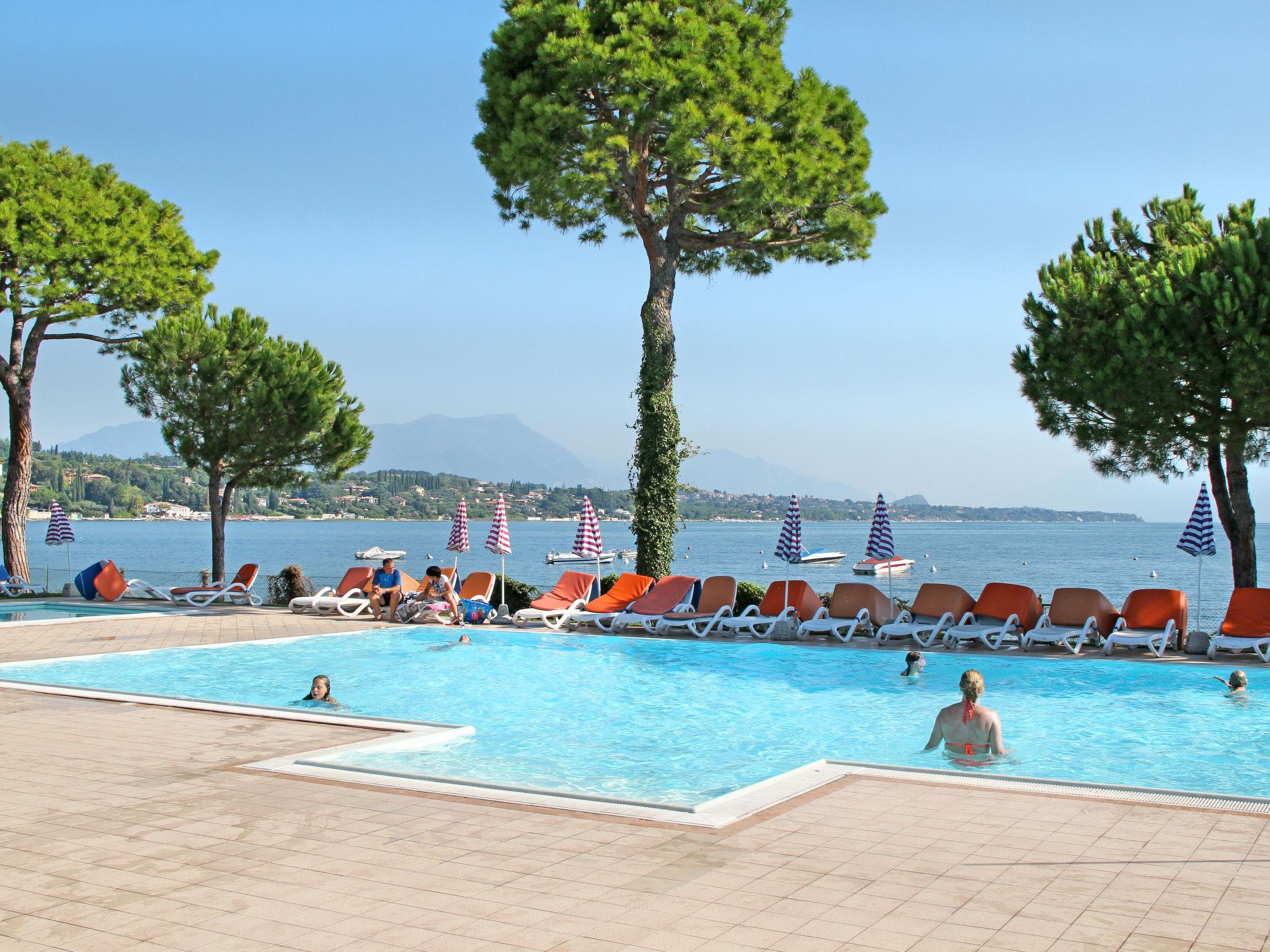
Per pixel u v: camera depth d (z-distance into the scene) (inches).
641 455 764.0
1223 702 431.5
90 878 176.1
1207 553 584.4
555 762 330.6
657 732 385.4
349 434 1024.9
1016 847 195.8
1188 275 558.9
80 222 924.6
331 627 678.5
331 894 167.8
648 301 773.9
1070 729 386.0
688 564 3400.6
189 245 1034.7
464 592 758.5
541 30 713.6
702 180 760.3
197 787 245.9
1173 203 650.2
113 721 338.6
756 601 721.0
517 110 715.4
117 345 997.8
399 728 332.5
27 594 956.0
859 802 233.0
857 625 614.2
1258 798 234.7
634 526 759.7
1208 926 152.7
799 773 263.9
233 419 960.3
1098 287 609.3
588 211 834.8
